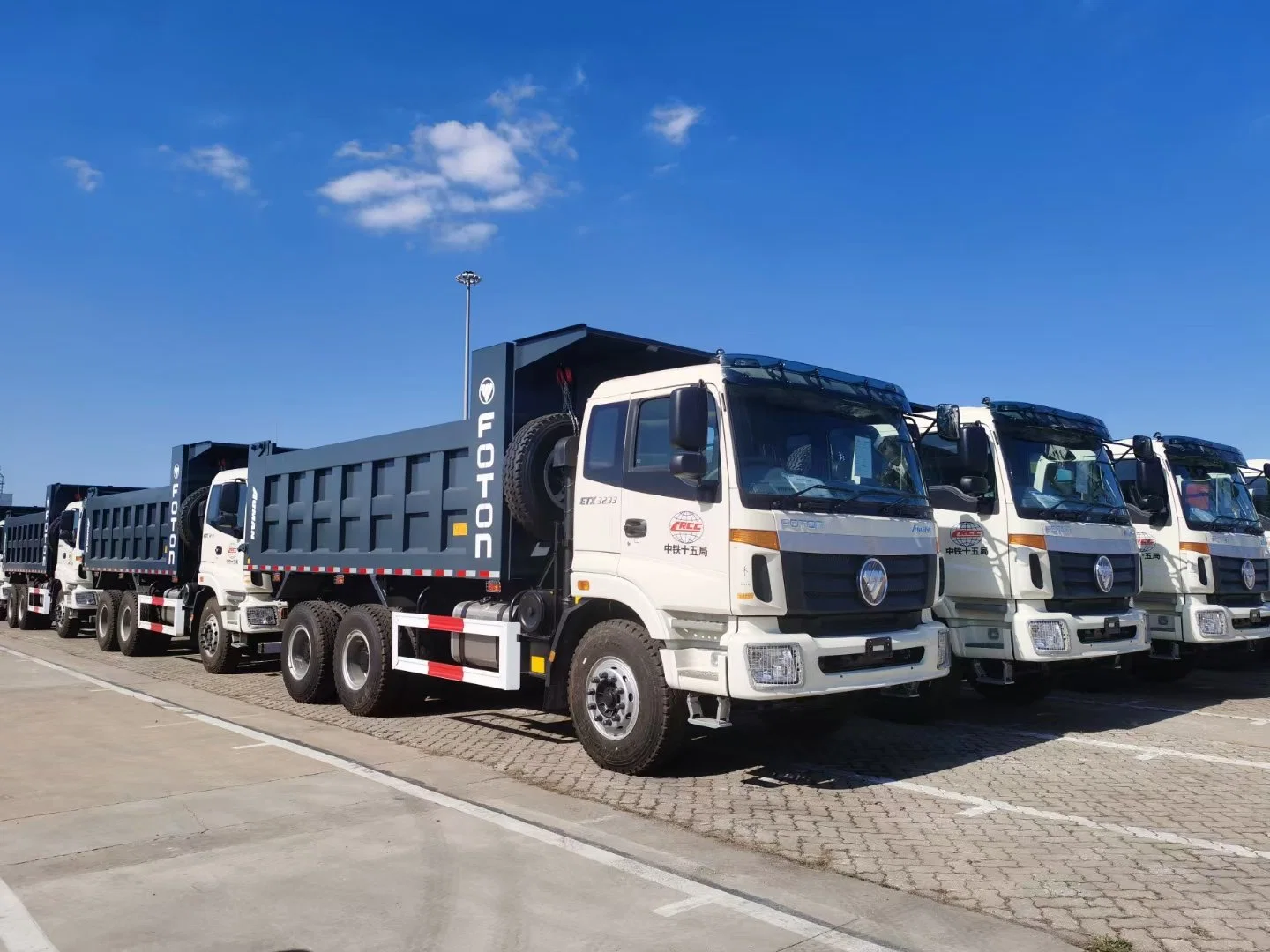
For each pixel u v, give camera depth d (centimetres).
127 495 1709
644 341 861
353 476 1066
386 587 1025
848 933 433
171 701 1101
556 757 795
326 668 1057
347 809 624
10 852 538
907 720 952
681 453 660
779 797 670
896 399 802
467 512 884
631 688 718
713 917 449
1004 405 956
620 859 529
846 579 693
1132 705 1092
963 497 946
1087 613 952
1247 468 1334
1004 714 1027
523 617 814
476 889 482
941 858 540
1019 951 416
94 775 720
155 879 495
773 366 720
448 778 711
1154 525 1155
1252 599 1206
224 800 648
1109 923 448
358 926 436
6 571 2412
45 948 413
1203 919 453
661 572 696
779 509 668
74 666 1479
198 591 1446
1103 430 1039
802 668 648
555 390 888
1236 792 692
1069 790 696
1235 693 1195
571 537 798
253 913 450
